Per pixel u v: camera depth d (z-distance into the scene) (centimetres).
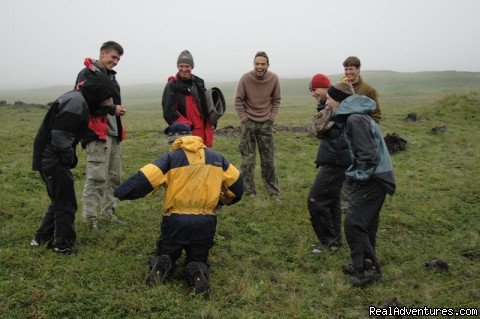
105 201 648
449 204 819
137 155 1111
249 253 584
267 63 767
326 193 589
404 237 668
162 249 487
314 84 634
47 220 545
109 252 544
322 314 444
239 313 435
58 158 509
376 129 496
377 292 490
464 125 1714
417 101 3784
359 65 709
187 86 658
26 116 2330
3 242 556
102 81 530
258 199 782
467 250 622
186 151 483
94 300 439
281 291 489
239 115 786
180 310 430
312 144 1335
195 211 479
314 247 613
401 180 977
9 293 437
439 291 497
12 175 862
